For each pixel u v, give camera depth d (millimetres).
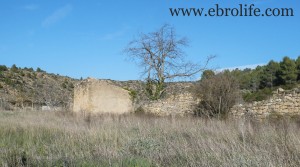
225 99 21797
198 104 24062
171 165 6719
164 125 13391
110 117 17938
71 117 19984
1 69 66562
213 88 22344
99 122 15398
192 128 11867
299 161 6301
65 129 12211
